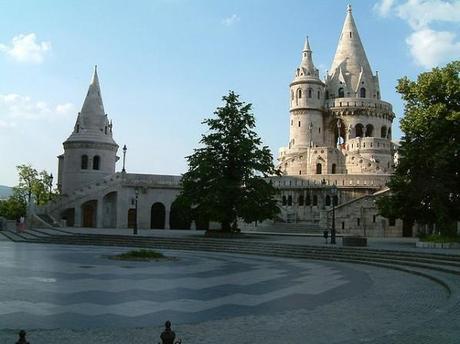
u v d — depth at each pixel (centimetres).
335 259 2922
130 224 6475
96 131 7025
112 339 1066
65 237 4172
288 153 9700
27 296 1566
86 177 6850
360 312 1360
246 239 4078
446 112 3719
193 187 4575
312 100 9769
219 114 4681
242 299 1573
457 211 3791
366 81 10088
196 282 1930
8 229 5828
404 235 5650
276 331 1141
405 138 3869
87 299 1534
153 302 1505
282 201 7119
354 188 6844
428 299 1560
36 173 8462
